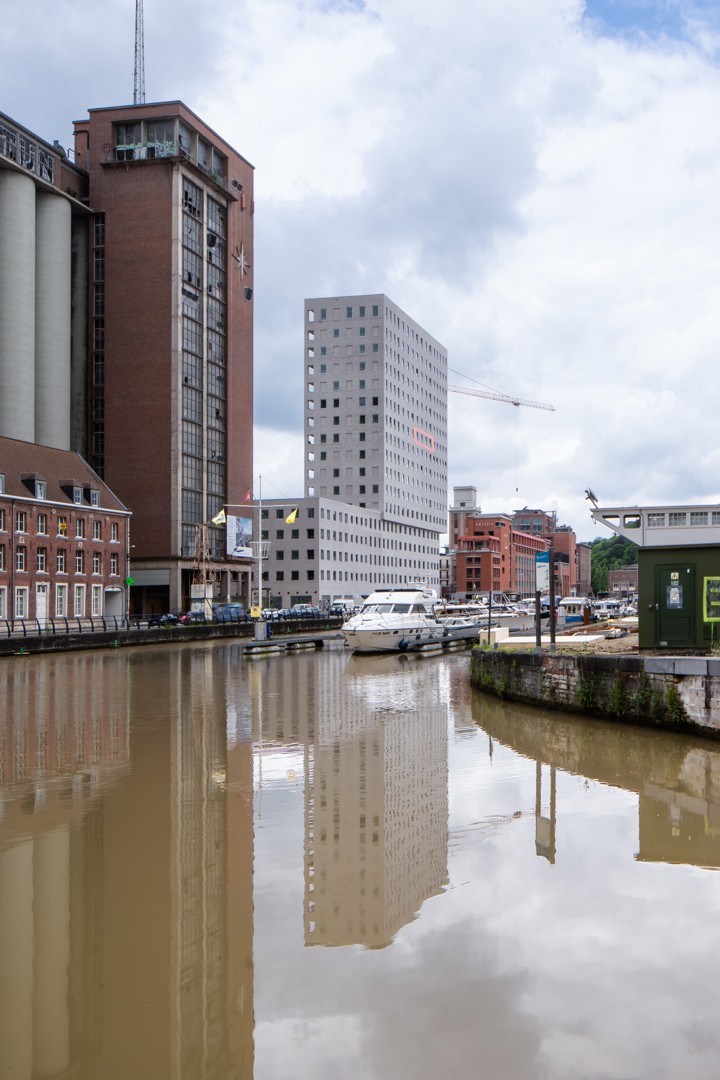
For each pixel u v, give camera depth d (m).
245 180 106.00
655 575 24.95
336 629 86.25
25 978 7.87
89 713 25.53
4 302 81.75
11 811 13.68
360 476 144.50
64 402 87.94
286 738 20.72
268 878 10.36
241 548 89.69
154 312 91.50
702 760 17.16
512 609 87.06
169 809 13.74
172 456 90.31
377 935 8.56
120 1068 6.40
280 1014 7.09
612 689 21.64
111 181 92.88
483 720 23.42
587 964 7.82
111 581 72.88
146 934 8.78
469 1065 6.24
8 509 60.66
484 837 11.93
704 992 7.29
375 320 144.38
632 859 10.82
